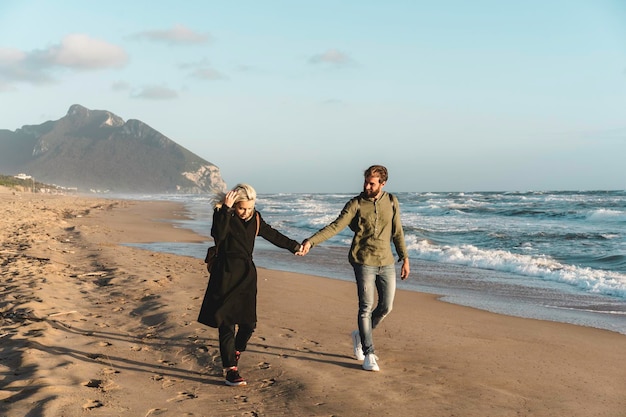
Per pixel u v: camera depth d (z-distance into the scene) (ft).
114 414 11.68
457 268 42.45
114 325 20.35
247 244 14.51
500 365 16.37
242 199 14.43
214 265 14.47
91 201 209.56
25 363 14.88
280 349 17.38
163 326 19.97
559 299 29.81
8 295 23.97
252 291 14.44
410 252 51.65
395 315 24.17
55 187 540.93
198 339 18.08
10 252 38.06
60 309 22.06
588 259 45.19
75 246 46.37
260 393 13.50
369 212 15.76
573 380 15.16
